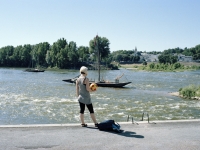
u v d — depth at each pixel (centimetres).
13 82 5781
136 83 6038
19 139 743
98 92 4206
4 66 17088
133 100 3250
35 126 876
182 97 3572
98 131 830
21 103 2880
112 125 831
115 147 684
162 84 5756
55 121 2006
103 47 13988
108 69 14762
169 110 2534
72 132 816
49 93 3881
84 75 859
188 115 2297
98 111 2419
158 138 767
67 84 5466
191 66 17350
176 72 12412
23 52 16412
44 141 727
